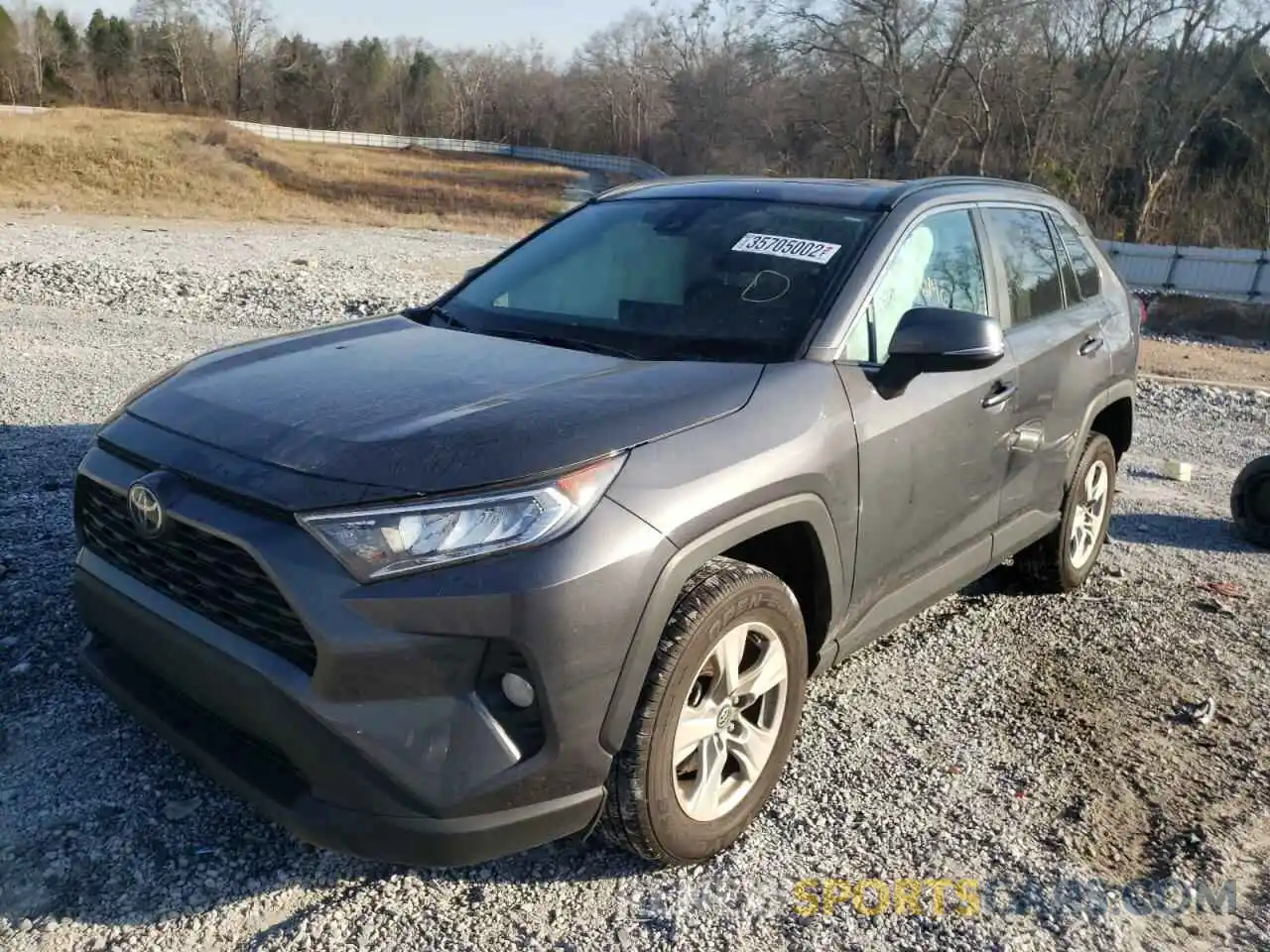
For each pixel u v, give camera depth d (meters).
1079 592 5.18
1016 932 2.77
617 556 2.50
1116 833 3.23
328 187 47.47
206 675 2.61
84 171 40.00
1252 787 3.54
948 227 3.97
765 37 45.28
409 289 15.34
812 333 3.30
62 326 10.56
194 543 2.63
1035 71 42.78
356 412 2.78
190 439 2.78
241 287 13.51
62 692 3.57
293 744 2.47
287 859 2.88
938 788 3.40
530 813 2.51
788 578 3.27
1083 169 42.56
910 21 42.16
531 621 2.41
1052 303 4.58
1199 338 19.61
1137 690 4.18
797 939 2.70
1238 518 6.28
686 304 3.53
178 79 112.94
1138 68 42.31
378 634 2.37
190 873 2.80
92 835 2.90
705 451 2.76
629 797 2.66
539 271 4.00
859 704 3.92
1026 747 3.70
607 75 100.81
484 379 3.02
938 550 3.78
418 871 2.86
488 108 120.81
